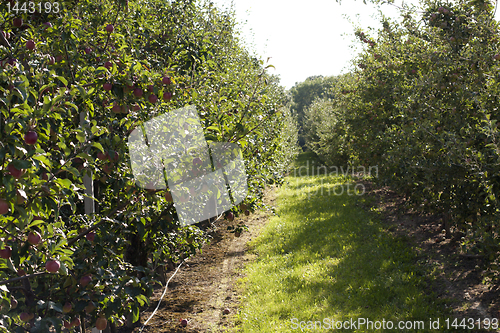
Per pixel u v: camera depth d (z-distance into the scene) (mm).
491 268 4594
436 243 7980
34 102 2334
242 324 5762
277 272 7785
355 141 12773
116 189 3520
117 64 3477
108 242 3457
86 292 2869
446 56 6289
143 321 6109
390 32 9367
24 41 3330
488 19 5652
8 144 1988
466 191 5371
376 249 8219
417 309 5434
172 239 5152
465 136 5172
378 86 10008
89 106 2908
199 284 7848
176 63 5883
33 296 2826
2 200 2068
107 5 4797
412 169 6016
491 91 5148
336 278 6996
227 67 8031
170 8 7051
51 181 2365
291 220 12094
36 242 2406
